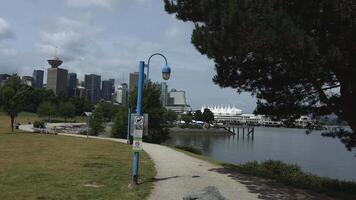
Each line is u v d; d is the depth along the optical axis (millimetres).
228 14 11805
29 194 12055
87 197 11906
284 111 16484
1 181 14062
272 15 11250
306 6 11570
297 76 13852
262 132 164375
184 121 159375
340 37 11539
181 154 26562
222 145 81938
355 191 16312
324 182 18156
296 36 11016
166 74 14922
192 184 14570
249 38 11625
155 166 19297
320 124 16969
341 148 74000
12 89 50531
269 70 14273
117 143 35344
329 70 13125
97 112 70938
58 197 11773
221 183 15172
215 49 12547
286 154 59469
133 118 14203
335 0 11000
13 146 29234
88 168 17781
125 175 16062
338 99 14844
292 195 13812
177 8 15023
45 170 16828
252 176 17328
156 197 12242
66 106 116812
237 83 15281
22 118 112062
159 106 52250
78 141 36375
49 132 54094
